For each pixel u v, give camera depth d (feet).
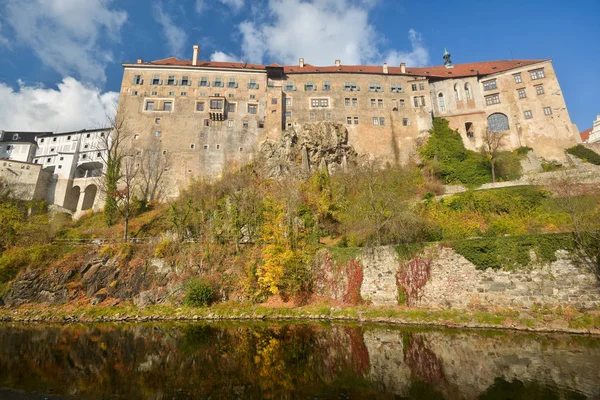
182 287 89.20
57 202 184.65
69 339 59.62
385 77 192.24
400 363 41.86
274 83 189.78
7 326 73.77
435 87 189.88
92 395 34.24
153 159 166.71
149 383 37.19
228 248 98.73
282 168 152.25
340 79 191.21
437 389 33.45
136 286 91.09
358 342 52.70
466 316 62.64
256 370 40.83
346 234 96.07
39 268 94.07
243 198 111.34
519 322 58.03
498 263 65.62
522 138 168.04
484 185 128.26
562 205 89.92
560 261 61.26
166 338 59.21
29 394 34.83
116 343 56.08
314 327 65.72
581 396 30.42
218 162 169.68
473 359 42.34
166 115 174.91
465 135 174.50
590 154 150.51
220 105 176.45
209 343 54.80
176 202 139.03
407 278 73.72
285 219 98.84
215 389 35.04
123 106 174.60
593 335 51.70
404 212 84.12
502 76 180.45
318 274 88.89
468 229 86.94
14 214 118.01
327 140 168.35
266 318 76.69
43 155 224.33
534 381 34.45
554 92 168.04
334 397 32.30
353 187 123.95
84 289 91.20
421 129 179.83
